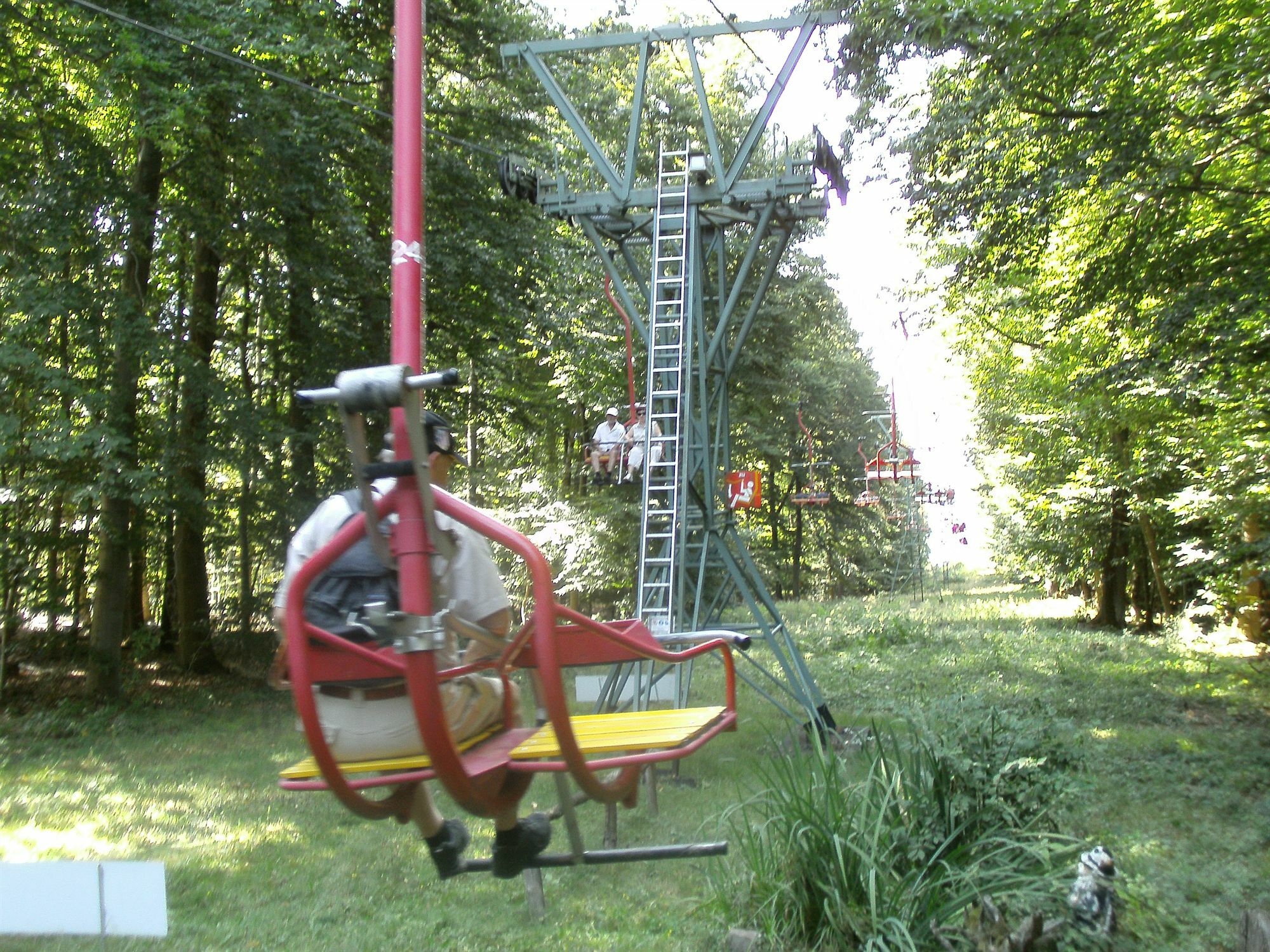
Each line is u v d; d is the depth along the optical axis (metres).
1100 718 13.70
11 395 15.03
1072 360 18.80
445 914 7.15
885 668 18.91
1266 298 10.77
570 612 2.79
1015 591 50.34
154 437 16.84
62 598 18.50
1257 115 10.88
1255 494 15.37
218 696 19.61
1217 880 7.14
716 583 16.53
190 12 14.39
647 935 6.65
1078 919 6.00
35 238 15.23
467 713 3.09
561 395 26.16
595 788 2.74
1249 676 16.47
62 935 6.57
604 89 24.39
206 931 6.81
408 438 2.37
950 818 6.54
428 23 20.17
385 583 2.91
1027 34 10.53
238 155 16.73
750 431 31.72
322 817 9.95
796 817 6.50
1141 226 12.02
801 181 11.87
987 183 11.95
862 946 5.88
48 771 12.34
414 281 2.61
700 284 12.20
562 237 23.03
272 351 20.97
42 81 14.97
